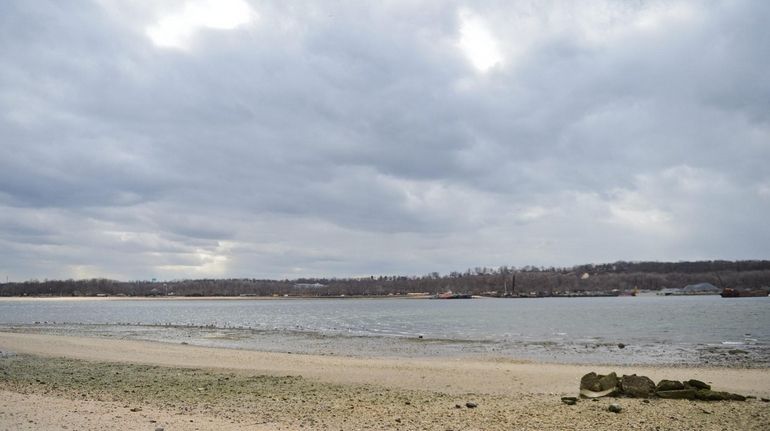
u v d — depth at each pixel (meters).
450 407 16.84
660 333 56.81
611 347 42.06
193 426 13.72
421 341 48.09
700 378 25.12
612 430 13.80
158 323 80.25
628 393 18.61
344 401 18.00
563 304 183.62
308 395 19.28
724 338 50.31
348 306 186.12
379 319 93.19
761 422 14.59
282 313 125.00
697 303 165.25
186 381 22.72
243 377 24.31
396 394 19.78
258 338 51.69
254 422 14.41
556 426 14.21
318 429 13.76
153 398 18.30
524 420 14.90
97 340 45.34
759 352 38.06
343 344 45.12
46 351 36.22
